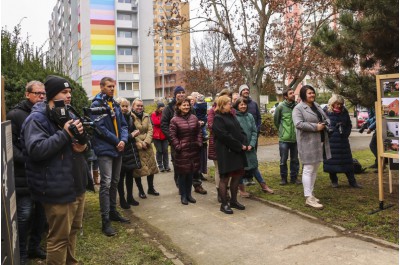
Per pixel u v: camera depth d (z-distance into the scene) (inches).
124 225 193.5
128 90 2046.0
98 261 148.5
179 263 145.9
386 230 171.2
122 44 2010.3
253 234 175.5
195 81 1211.9
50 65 236.1
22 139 116.3
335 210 204.2
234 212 211.8
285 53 586.6
